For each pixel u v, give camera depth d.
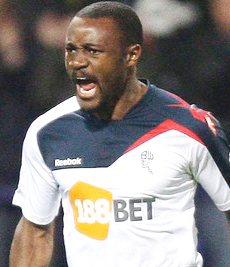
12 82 19.89
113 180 11.33
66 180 11.57
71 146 11.50
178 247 11.49
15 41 20.12
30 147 11.77
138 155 11.30
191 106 11.63
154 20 19.83
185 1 20.11
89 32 10.82
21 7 20.31
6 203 19.14
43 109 19.88
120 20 11.04
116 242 11.41
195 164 11.40
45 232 12.34
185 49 19.83
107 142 11.35
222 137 11.53
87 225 11.51
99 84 11.00
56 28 20.22
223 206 11.88
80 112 11.51
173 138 11.27
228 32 20.12
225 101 19.95
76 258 11.66
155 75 19.56
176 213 11.47
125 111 11.35
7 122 19.69
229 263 17.55
